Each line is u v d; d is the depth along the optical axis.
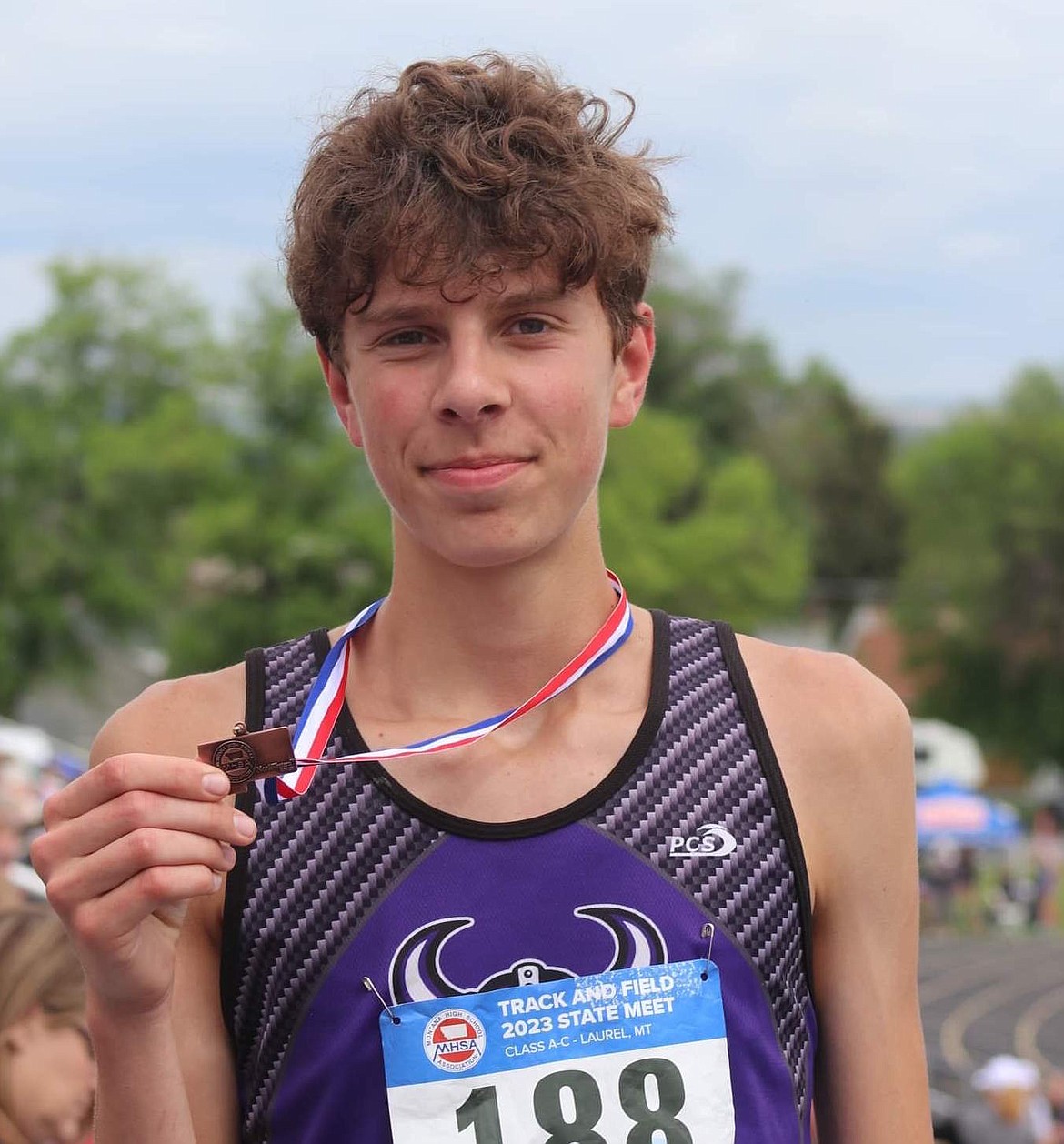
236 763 1.51
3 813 4.69
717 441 58.53
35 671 37.34
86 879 1.46
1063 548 50.78
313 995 1.61
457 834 1.64
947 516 52.50
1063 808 48.38
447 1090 1.57
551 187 1.64
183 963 1.68
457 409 1.58
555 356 1.64
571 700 1.73
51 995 2.49
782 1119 1.62
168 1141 1.54
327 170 1.71
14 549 36.34
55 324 38.09
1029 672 51.56
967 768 43.00
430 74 1.72
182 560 35.81
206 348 38.03
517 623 1.73
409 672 1.75
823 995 1.74
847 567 66.94
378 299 1.64
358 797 1.67
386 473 1.66
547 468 1.63
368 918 1.62
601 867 1.63
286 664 1.80
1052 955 28.52
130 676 42.41
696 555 41.19
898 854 1.75
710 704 1.73
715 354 58.44
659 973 1.60
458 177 1.61
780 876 1.67
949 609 52.66
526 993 1.59
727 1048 1.60
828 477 67.50
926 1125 1.73
